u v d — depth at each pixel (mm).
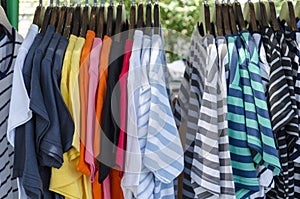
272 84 1211
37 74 1181
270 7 1312
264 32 1274
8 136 1183
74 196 1192
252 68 1220
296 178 1263
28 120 1171
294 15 1296
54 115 1162
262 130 1187
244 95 1210
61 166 1168
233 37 1249
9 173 1293
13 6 1382
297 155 1236
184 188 1273
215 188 1181
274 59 1224
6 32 1309
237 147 1205
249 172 1198
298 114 1239
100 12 1307
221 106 1199
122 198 1270
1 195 1255
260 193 1234
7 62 1304
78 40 1240
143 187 1179
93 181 1197
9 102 1280
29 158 1156
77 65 1206
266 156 1174
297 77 1244
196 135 1212
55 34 1256
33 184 1150
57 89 1179
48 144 1146
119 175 1200
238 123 1205
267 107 1210
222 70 1213
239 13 1310
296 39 1265
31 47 1229
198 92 1278
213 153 1188
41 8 1333
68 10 1319
